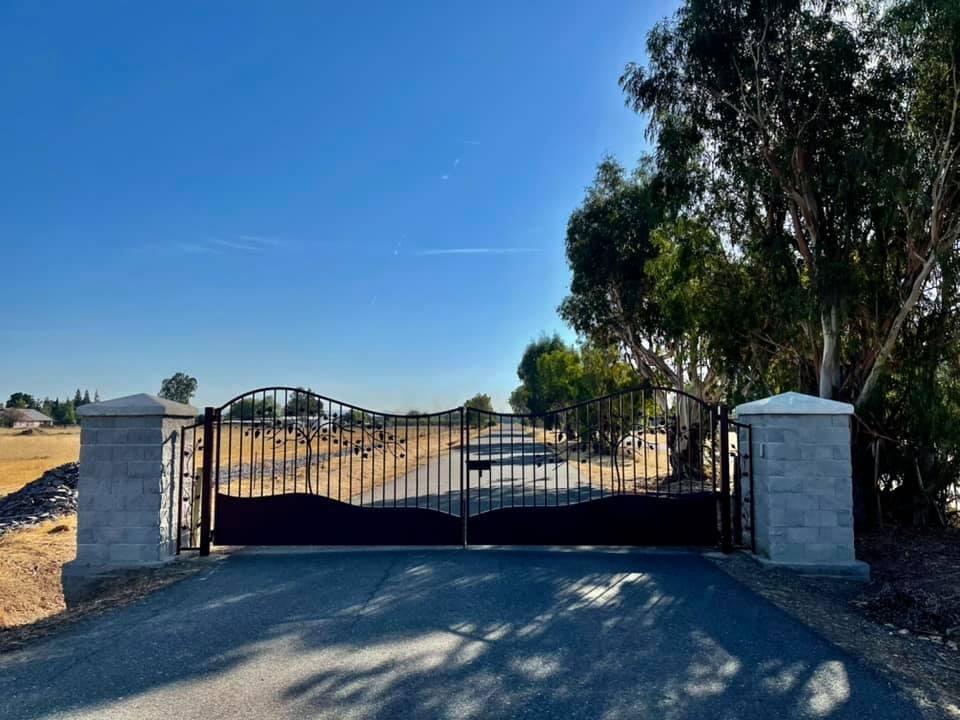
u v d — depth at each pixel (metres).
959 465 11.55
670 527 9.22
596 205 22.48
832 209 11.39
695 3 11.35
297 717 4.18
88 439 8.50
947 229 10.80
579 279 22.80
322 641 5.59
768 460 8.39
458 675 4.86
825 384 11.62
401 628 5.91
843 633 6.00
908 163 10.16
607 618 6.22
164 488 8.55
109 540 8.38
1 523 14.70
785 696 4.57
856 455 11.80
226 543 9.23
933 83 10.66
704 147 12.86
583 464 27.83
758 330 13.71
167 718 4.19
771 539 8.28
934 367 11.17
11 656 5.34
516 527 9.36
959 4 9.02
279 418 9.79
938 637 6.20
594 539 9.27
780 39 11.12
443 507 14.96
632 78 12.31
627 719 4.19
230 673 4.91
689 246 14.20
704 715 4.26
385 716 4.19
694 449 18.70
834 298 10.91
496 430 54.12
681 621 6.15
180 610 6.52
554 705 4.37
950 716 4.31
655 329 22.19
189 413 9.16
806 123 11.03
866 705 4.45
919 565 9.04
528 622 6.08
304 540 9.27
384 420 10.10
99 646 5.52
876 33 10.66
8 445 53.25
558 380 43.75
